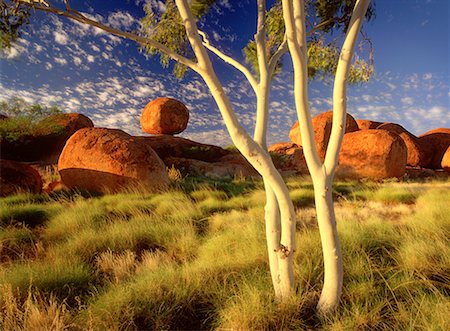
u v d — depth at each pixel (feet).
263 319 9.67
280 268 10.64
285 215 10.36
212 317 10.71
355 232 17.24
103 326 9.77
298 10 9.99
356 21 9.45
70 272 13.70
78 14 10.71
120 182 43.37
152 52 19.69
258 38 12.58
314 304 10.91
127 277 14.40
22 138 71.51
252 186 49.39
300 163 78.48
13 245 19.72
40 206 30.12
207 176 69.56
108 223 24.06
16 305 10.62
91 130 46.93
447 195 33.63
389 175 62.59
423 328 8.89
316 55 18.95
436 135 91.61
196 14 18.58
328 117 79.46
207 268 13.76
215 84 9.48
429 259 13.57
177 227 22.08
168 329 10.11
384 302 10.54
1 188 38.63
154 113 95.04
